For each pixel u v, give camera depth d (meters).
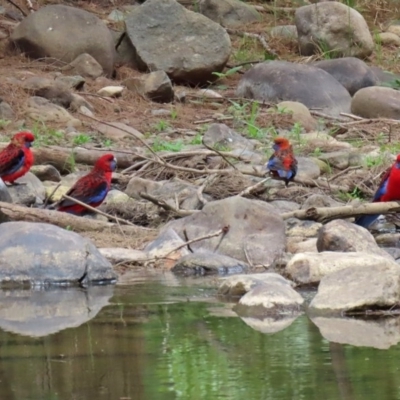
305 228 12.60
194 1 27.95
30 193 14.01
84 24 23.02
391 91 21.00
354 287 8.98
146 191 14.42
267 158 16.33
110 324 8.45
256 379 6.74
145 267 11.30
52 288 10.14
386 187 12.73
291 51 26.31
